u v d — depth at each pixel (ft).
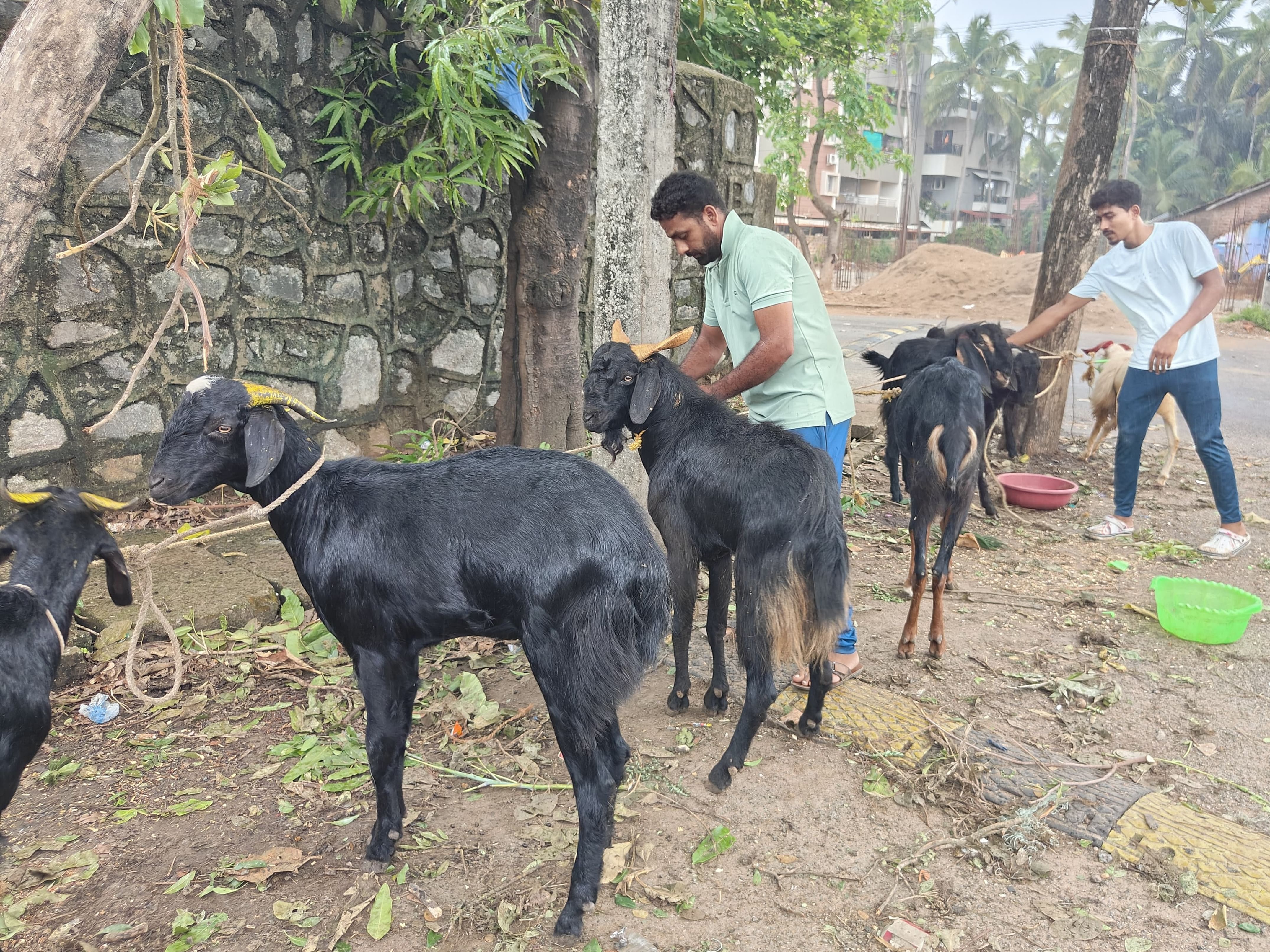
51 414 15.69
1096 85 25.53
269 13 17.39
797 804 10.41
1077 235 26.61
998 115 181.37
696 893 8.97
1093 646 14.99
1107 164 25.98
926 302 82.38
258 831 9.76
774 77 41.75
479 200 21.75
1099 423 27.81
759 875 9.23
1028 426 28.32
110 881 8.91
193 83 16.47
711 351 13.01
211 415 8.25
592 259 24.31
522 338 19.12
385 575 8.54
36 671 7.87
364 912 8.61
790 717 12.17
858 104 68.39
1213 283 17.88
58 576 8.08
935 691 13.24
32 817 9.83
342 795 10.43
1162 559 19.33
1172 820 10.11
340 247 19.39
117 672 12.48
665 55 13.69
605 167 13.99
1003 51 180.45
